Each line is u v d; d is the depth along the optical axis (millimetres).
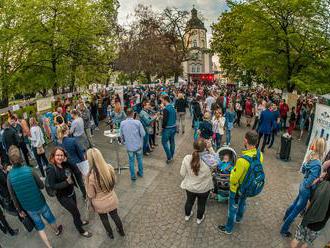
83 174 5113
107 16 22906
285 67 13836
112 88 17031
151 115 9180
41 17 14453
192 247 4270
